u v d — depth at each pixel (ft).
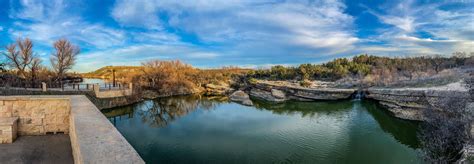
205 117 82.58
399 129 63.21
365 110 94.02
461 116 44.75
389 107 86.58
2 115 24.20
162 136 58.75
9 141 22.45
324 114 87.56
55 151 20.39
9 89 65.77
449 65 169.17
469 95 53.26
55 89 78.23
